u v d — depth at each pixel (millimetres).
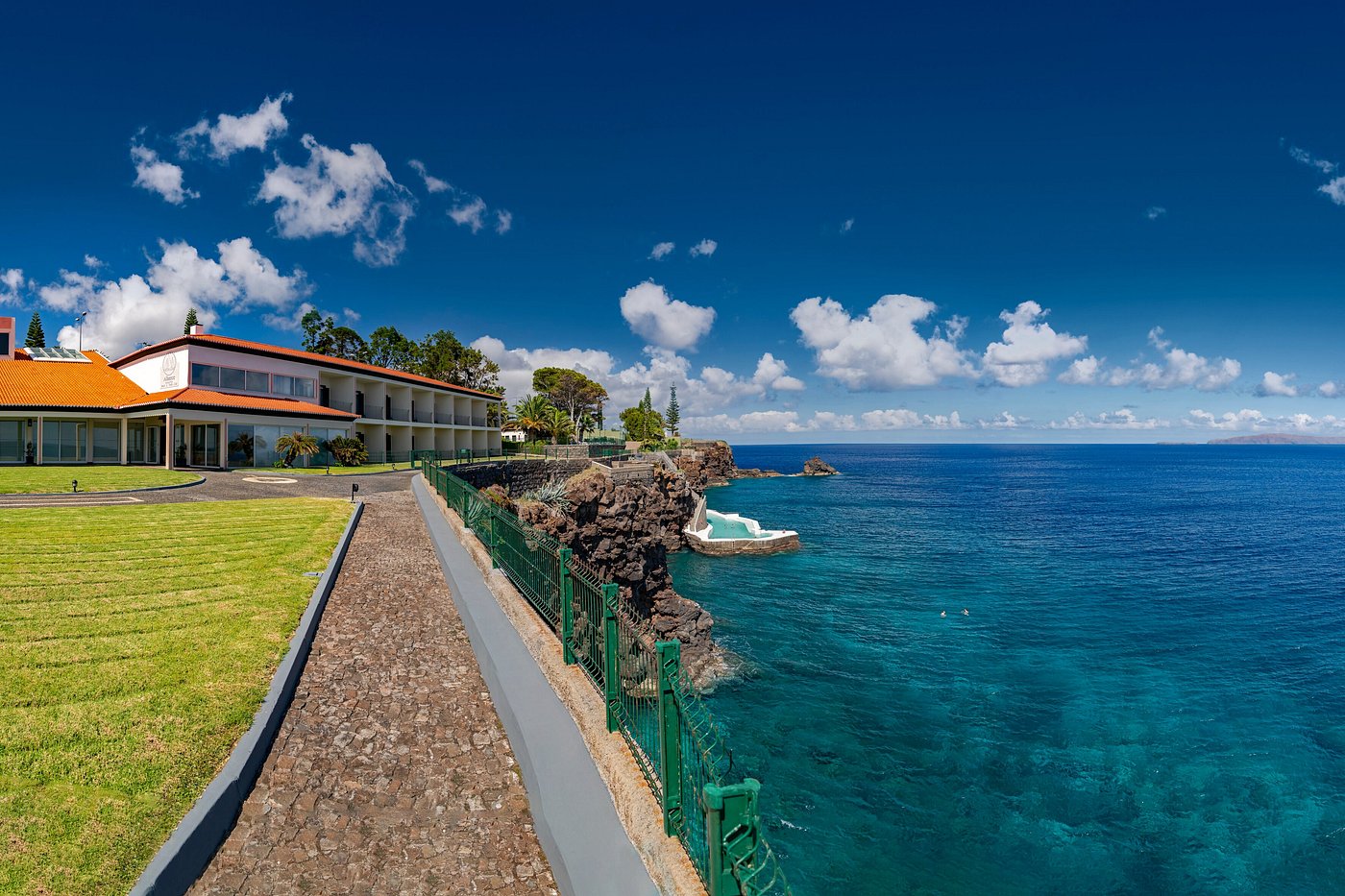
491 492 35188
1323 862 16000
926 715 23250
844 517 84375
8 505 21281
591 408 131000
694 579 45688
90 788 5973
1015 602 39719
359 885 5590
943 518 83688
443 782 7184
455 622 12312
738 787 4137
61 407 41125
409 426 63656
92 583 12219
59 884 4840
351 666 9938
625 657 6680
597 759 6562
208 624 10398
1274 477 183500
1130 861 15906
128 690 7934
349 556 16984
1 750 6410
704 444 152750
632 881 5168
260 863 5742
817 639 32031
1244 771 19844
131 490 26781
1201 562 53938
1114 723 22875
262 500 25531
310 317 91250
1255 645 31812
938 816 17328
